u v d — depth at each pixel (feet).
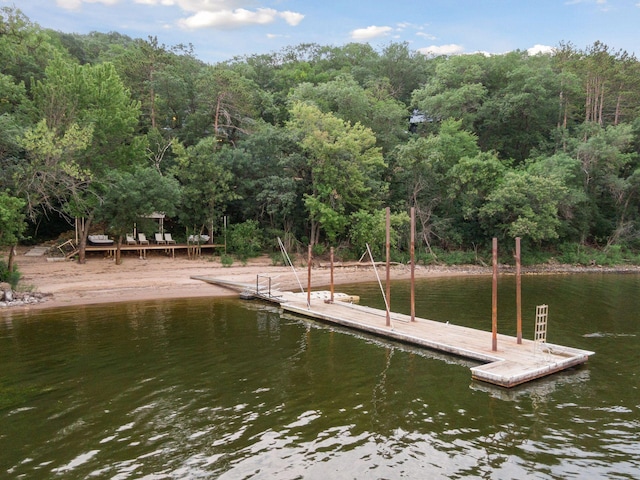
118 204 91.04
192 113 146.92
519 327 51.19
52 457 28.96
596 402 38.04
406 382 42.09
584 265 137.90
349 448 30.32
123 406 36.52
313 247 123.34
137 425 33.32
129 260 107.34
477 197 131.13
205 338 56.29
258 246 119.96
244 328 61.36
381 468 28.07
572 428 33.42
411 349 52.39
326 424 33.71
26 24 107.04
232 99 138.72
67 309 70.49
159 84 135.44
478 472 27.73
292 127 123.03
